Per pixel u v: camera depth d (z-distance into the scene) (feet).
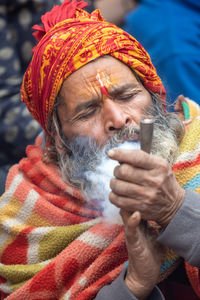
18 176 7.80
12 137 10.50
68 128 7.13
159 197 5.43
